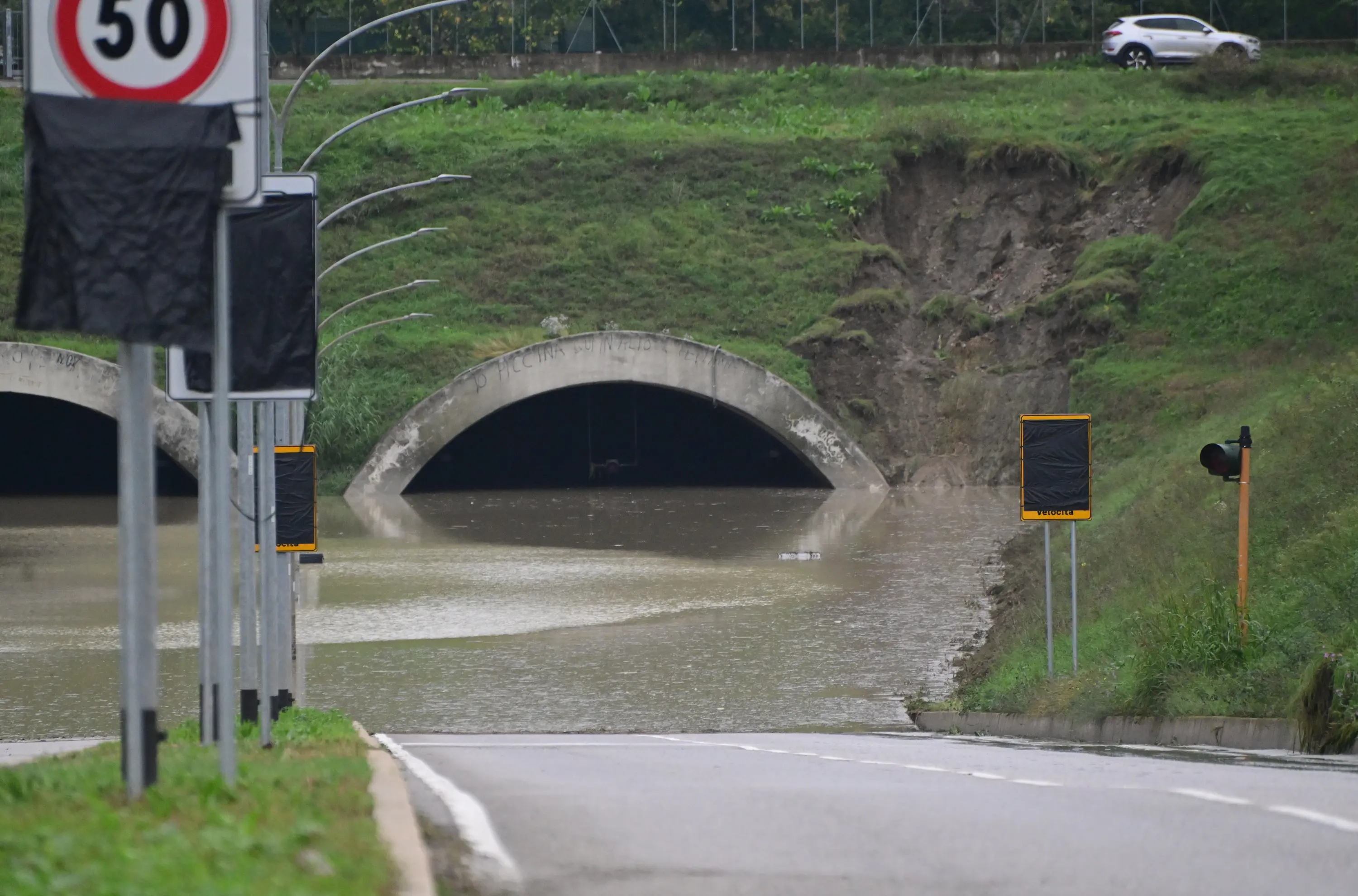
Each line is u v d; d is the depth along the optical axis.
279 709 44.72
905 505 126.19
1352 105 167.62
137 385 20.14
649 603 75.56
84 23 19.69
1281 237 145.62
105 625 69.94
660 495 140.38
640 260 160.75
